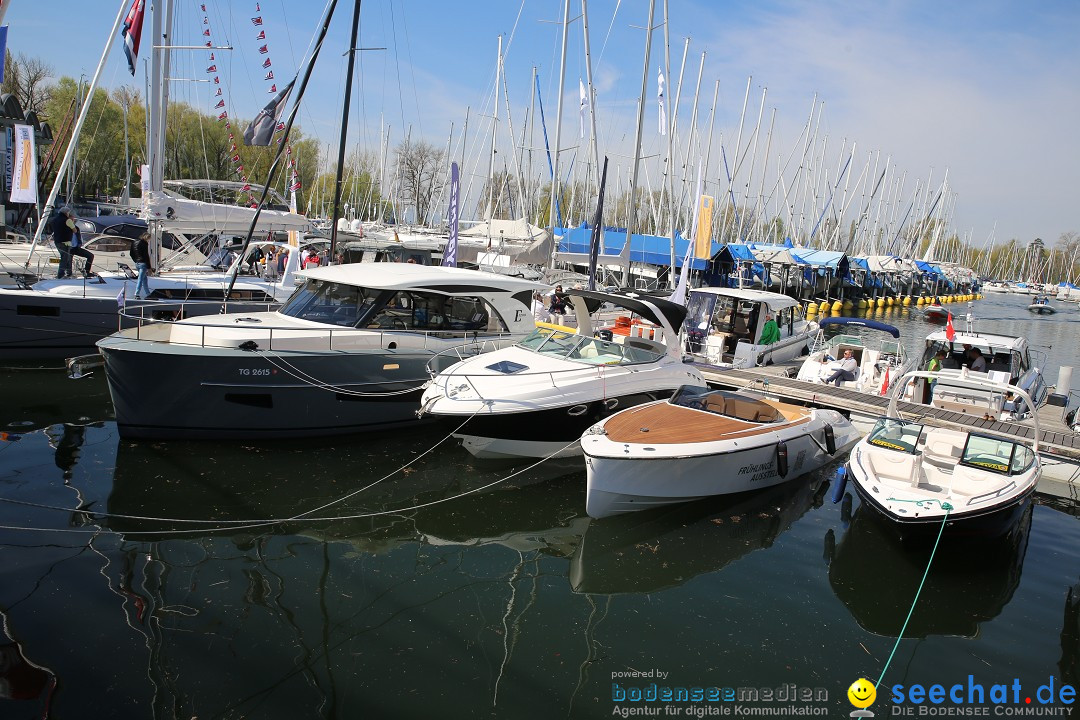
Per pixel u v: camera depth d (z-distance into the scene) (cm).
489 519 881
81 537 741
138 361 943
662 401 1062
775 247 4062
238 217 1842
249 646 580
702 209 2058
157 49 1547
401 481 962
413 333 1141
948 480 880
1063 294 8619
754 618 680
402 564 751
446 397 979
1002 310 5725
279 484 919
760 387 1351
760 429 984
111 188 4847
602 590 720
